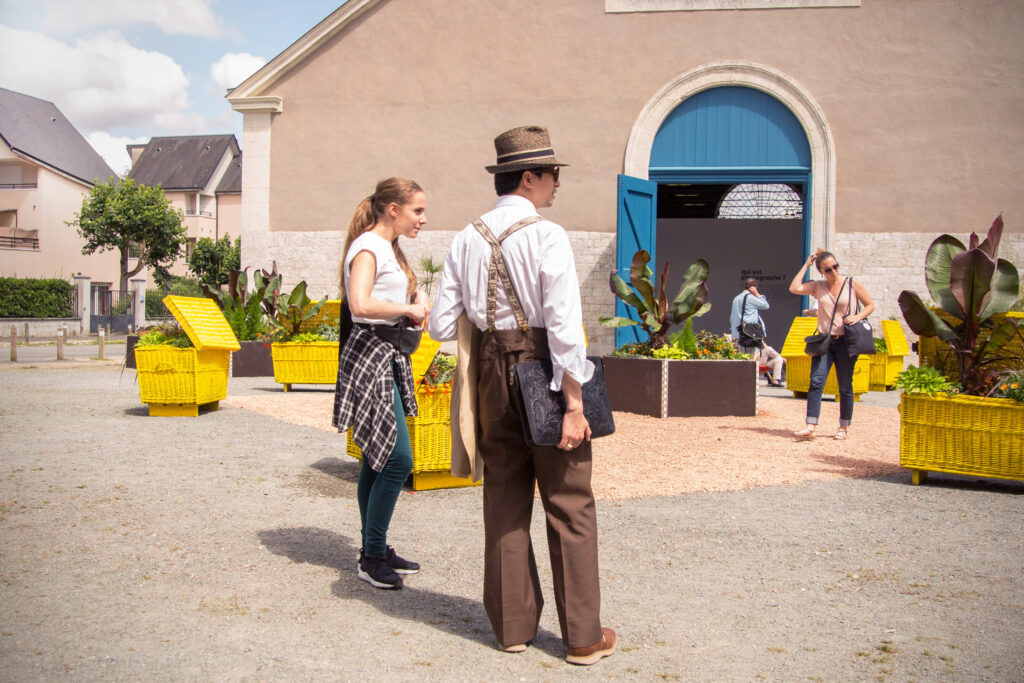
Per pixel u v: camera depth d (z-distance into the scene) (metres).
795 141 17.55
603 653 3.02
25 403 9.52
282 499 5.18
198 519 4.62
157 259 43.59
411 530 4.65
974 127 16.92
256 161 18.64
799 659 3.02
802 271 8.06
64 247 45.12
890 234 17.09
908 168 17.06
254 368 14.38
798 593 3.74
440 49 18.19
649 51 17.72
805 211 17.62
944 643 3.19
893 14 17.05
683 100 17.80
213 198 60.38
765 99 17.62
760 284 22.34
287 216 18.61
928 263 6.51
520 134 3.08
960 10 16.88
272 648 3.02
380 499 3.71
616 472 6.35
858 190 17.17
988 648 3.14
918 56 17.00
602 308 17.77
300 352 11.84
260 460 6.38
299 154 18.56
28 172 43.94
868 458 7.04
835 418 9.62
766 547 4.43
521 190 3.11
